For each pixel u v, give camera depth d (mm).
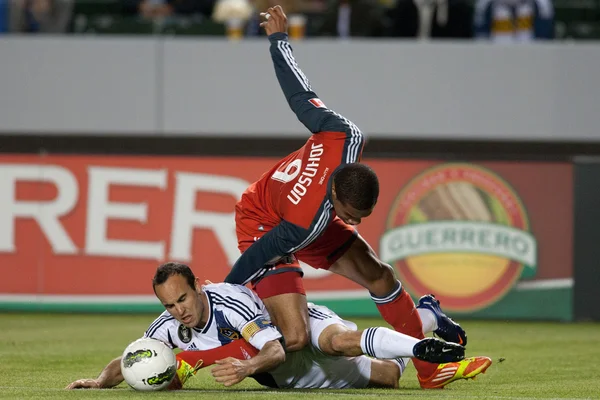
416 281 33031
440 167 33281
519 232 33000
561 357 23438
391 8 38312
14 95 36031
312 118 16688
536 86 35125
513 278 32938
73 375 19344
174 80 35781
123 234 33906
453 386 17438
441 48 35219
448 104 35250
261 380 16656
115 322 31594
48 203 34125
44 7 39281
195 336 15898
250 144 35781
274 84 35500
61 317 33000
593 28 38938
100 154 34156
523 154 34062
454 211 33125
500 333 29484
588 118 35094
